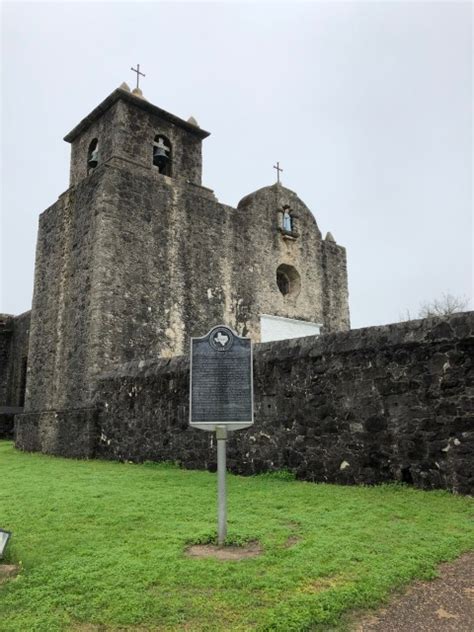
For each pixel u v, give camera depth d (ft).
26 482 29.27
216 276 58.54
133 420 39.83
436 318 25.31
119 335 49.34
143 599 13.56
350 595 13.74
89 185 54.03
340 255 73.97
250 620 12.62
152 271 53.06
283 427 30.07
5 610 13.28
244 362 19.80
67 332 52.54
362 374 27.25
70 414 45.80
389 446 25.67
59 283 55.67
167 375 37.58
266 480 28.48
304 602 13.34
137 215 53.16
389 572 15.06
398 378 25.93
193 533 18.61
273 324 62.95
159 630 12.32
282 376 30.63
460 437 23.50
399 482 24.98
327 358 28.81
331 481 27.40
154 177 55.67
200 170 62.03
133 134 56.65
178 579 14.66
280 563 15.72
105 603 13.43
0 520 20.76
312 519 20.08
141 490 26.13
